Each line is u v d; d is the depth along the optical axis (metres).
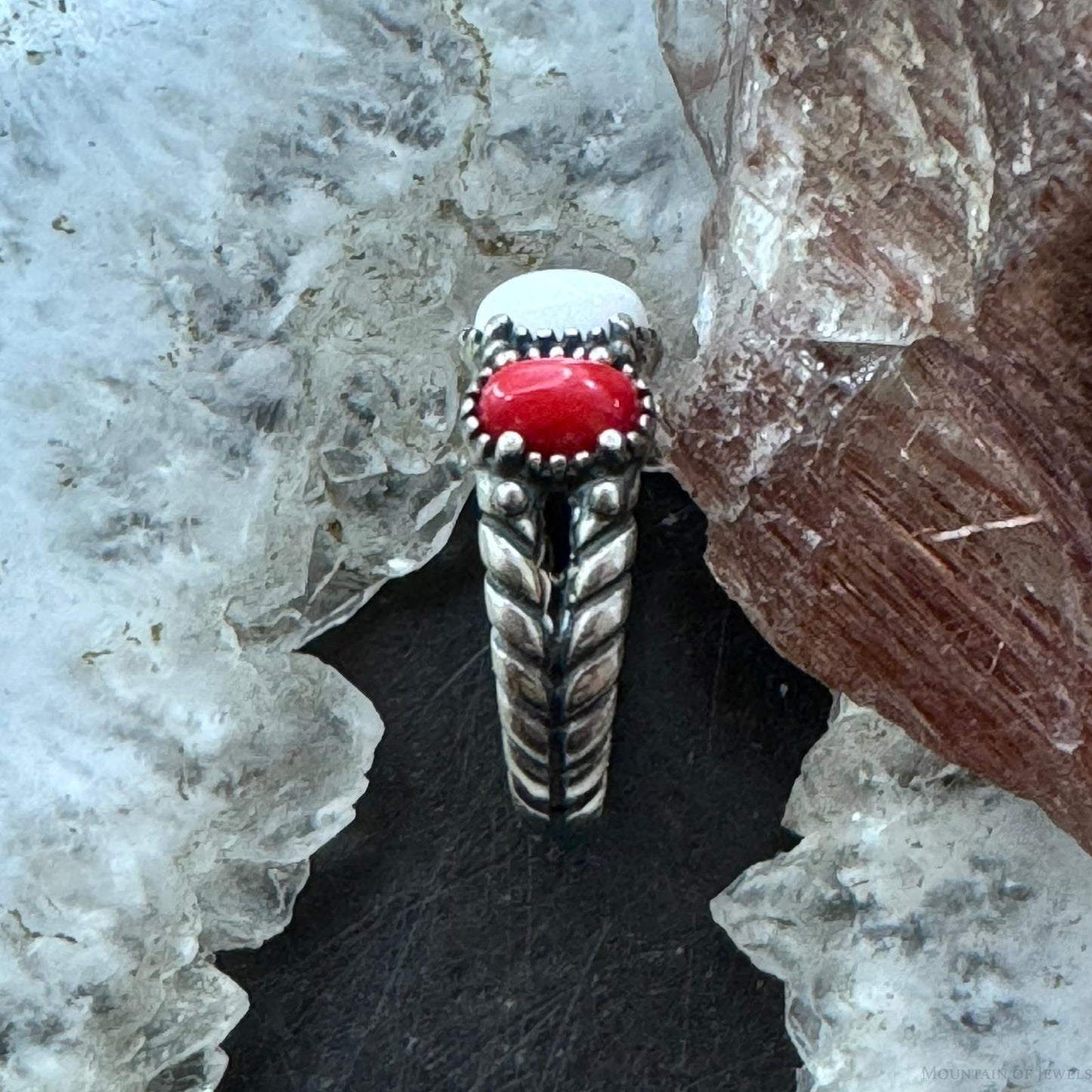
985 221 0.06
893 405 0.06
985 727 0.06
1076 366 0.06
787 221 0.06
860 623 0.06
